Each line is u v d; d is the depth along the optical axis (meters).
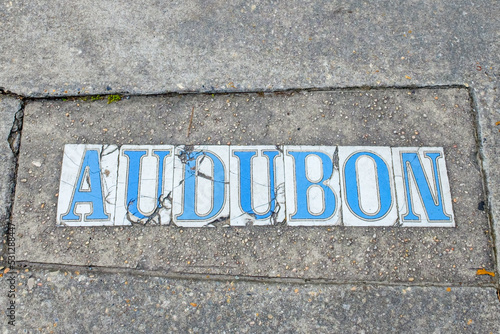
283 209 2.31
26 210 2.28
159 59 2.53
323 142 2.42
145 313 2.16
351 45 2.59
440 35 2.63
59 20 2.60
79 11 2.62
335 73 2.53
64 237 2.25
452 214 2.32
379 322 2.17
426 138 2.43
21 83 2.46
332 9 2.67
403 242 2.28
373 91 2.51
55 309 2.15
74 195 2.30
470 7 2.70
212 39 2.58
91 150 2.37
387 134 2.44
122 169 2.34
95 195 2.30
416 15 2.67
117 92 2.46
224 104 2.47
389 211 2.32
